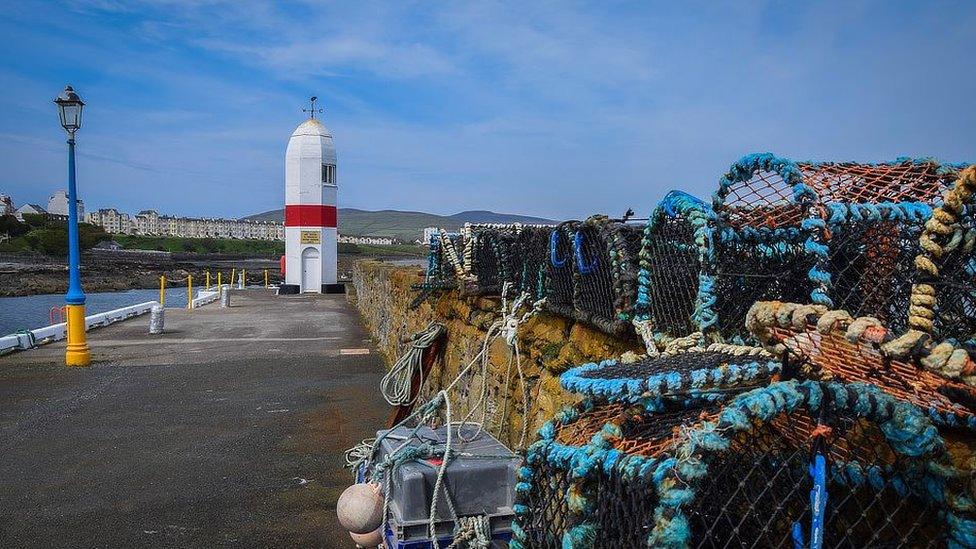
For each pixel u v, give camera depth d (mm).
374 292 19266
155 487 7273
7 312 36656
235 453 8398
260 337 18703
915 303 2332
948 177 2959
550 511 2879
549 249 5262
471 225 7906
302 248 32906
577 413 2934
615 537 2326
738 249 3166
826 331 2090
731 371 2402
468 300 7613
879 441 2311
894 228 2777
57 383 12555
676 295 3582
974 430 2271
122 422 9836
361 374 13375
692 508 2166
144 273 64188
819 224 2662
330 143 32812
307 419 9961
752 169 2975
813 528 1999
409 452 4535
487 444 4848
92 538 6055
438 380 8664
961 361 1851
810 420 2172
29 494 7082
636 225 4176
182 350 16391
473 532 4250
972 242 2295
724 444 2012
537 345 5375
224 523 6355
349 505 4684
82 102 14336
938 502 2062
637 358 3229
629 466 2217
